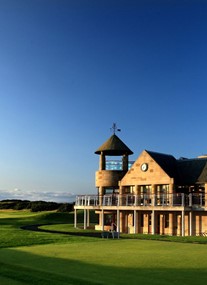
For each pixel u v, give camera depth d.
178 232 42.06
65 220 66.62
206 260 19.66
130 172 46.56
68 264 18.62
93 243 28.44
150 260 19.70
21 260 19.89
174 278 15.34
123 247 25.61
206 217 40.00
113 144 49.62
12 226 49.47
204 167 43.12
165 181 43.34
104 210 47.22
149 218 44.22
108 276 15.71
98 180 50.09
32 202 113.56
